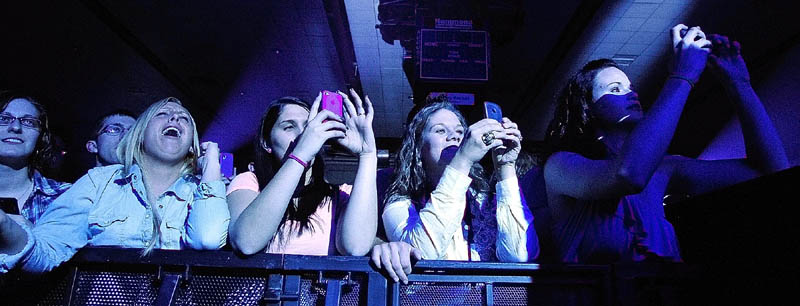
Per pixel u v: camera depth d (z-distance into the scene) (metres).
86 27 5.53
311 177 1.55
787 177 0.98
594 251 1.31
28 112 1.95
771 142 1.54
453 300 1.13
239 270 1.08
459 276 1.14
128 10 5.28
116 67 6.46
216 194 1.30
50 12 5.21
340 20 5.37
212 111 7.96
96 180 1.31
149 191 1.35
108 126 2.54
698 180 1.61
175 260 1.07
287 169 1.20
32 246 1.01
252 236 1.11
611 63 1.58
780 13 5.07
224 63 6.42
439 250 1.29
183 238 1.28
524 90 6.83
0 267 0.99
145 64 6.40
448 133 1.62
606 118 1.50
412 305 1.12
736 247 1.10
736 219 1.11
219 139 9.01
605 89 1.52
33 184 1.93
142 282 1.07
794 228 0.96
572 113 1.59
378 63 6.34
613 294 1.13
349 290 1.10
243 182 1.53
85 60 6.25
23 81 6.57
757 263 1.04
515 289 1.15
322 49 6.07
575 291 1.15
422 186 1.59
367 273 1.11
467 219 1.52
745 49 5.71
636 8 5.07
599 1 4.95
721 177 1.59
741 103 1.59
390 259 1.09
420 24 4.89
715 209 1.18
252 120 8.28
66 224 1.16
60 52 6.04
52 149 2.11
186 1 5.15
